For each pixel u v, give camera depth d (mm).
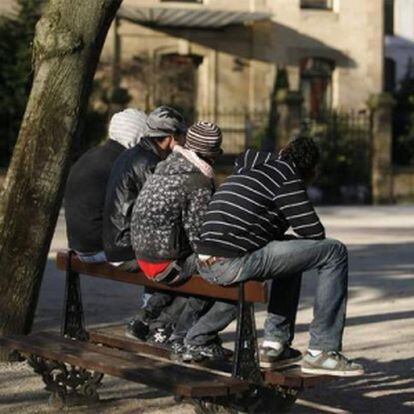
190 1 75438
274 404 13875
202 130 14570
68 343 15508
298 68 77750
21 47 63156
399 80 88062
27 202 18938
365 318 24062
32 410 15500
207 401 13719
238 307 13578
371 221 52656
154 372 13547
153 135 16062
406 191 68188
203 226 13867
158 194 14484
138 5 74438
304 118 69062
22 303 19109
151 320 16328
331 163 67000
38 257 19156
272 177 13555
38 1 65250
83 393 15695
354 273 31672
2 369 18125
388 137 67750
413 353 20016
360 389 17047
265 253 13469
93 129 63594
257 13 73875
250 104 76500
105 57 72625
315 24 78125
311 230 13469
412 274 31609
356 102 79312
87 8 18672
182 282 14570
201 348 14688
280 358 14156
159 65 73688
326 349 13547
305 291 27797
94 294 26719
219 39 75812
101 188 16922
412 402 16219
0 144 62719
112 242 15711
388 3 97875
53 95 18672
